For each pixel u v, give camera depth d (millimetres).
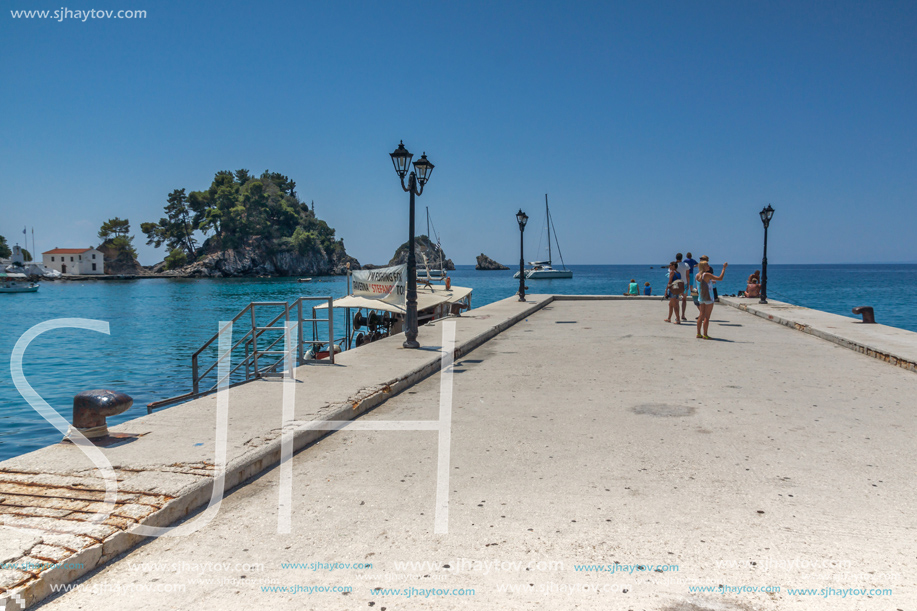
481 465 5211
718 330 16062
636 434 6156
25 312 56031
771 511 4164
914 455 5410
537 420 6781
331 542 3740
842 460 5273
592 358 11445
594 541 3723
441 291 23109
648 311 22766
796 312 19188
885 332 13773
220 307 62594
